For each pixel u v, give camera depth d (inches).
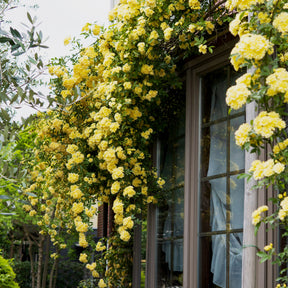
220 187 161.0
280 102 104.0
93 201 205.5
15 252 510.0
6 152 146.9
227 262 153.3
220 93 166.2
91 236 216.1
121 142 183.2
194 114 175.8
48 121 219.0
